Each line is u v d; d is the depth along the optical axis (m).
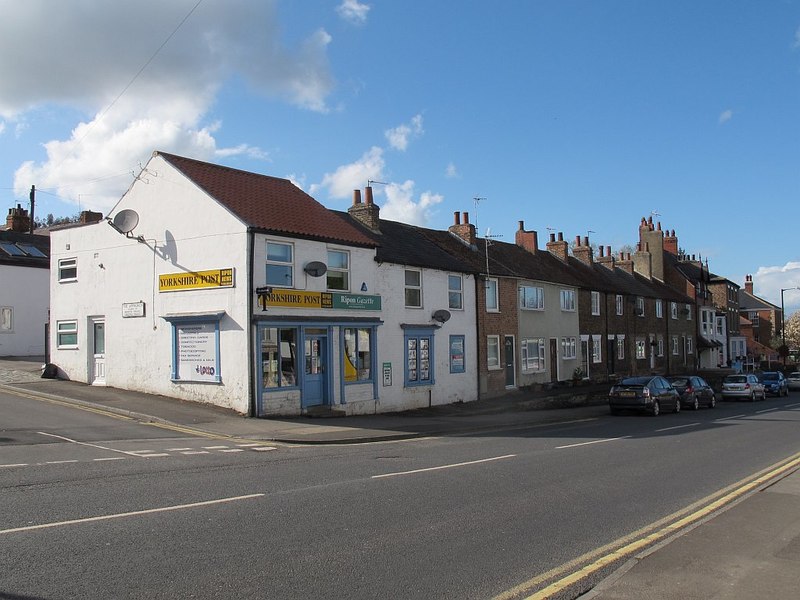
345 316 22.16
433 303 26.56
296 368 20.53
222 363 19.77
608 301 42.28
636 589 5.70
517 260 34.94
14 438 14.20
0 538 6.91
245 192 22.06
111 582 5.67
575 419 24.81
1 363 28.62
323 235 21.52
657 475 11.84
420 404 25.52
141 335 21.94
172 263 21.17
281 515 8.16
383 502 9.02
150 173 21.97
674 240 62.59
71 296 24.41
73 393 21.16
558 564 6.55
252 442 15.49
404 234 29.00
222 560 6.33
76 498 8.83
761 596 5.53
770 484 10.70
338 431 17.55
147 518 7.84
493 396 29.78
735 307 72.50
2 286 32.38
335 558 6.51
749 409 31.39
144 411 18.55
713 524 7.97
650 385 27.00
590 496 9.88
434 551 6.85
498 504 9.14
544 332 34.69
